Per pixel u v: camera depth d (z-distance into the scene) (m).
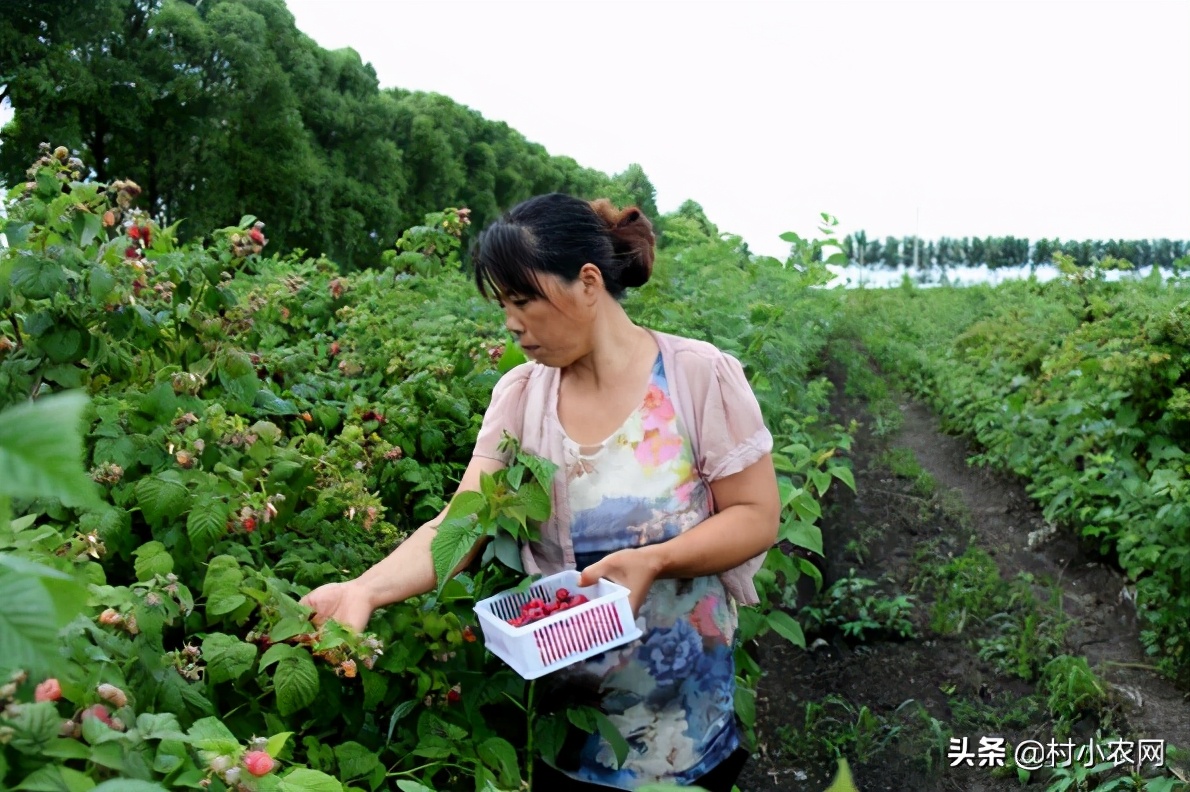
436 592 2.26
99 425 2.36
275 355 3.71
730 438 1.96
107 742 1.18
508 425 2.08
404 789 1.50
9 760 1.01
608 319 1.97
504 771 2.12
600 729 1.99
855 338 11.94
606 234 1.91
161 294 2.78
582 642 1.83
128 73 20.61
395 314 5.00
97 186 2.78
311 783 1.42
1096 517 5.41
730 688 2.08
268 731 1.91
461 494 1.94
